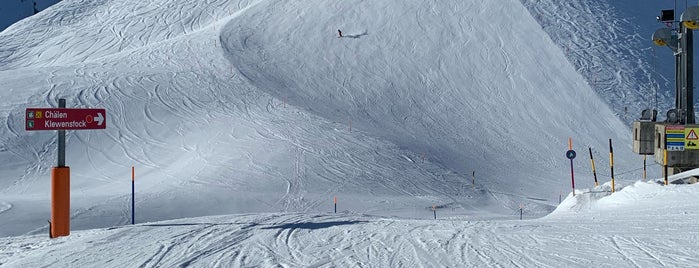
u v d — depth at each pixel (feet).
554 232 22.93
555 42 167.73
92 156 102.73
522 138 129.08
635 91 147.84
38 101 125.29
